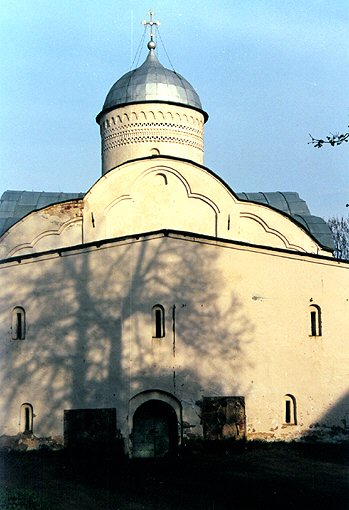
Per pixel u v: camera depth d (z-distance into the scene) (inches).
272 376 1040.2
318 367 1075.9
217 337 1011.9
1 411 1024.2
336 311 1106.7
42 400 1005.8
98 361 986.7
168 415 983.6
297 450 1011.3
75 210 1129.4
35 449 994.7
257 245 1059.9
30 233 1143.0
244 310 1037.2
